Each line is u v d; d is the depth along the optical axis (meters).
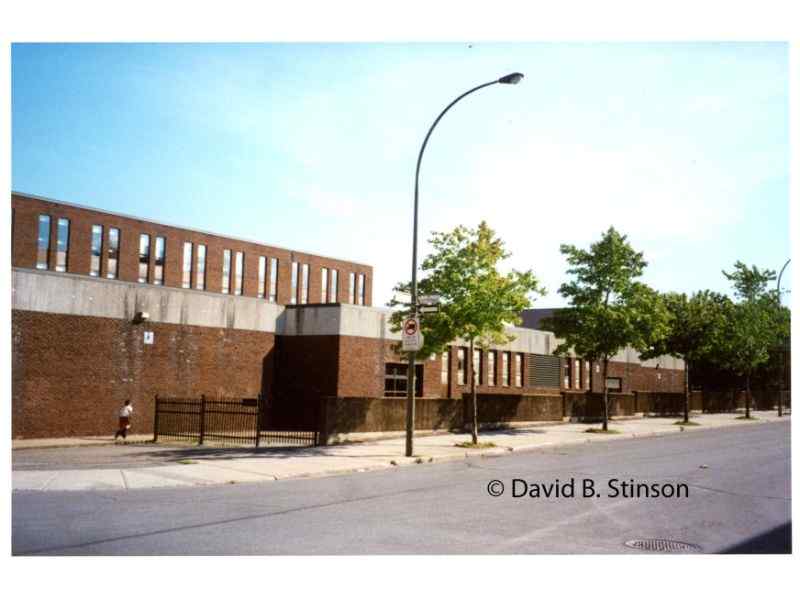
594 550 8.79
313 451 19.53
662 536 9.57
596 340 28.72
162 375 25.95
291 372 29.98
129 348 25.02
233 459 17.34
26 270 22.47
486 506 11.58
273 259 55.50
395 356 31.44
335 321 29.12
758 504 12.04
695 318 34.69
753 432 30.33
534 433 26.88
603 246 29.03
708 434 29.09
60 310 23.23
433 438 23.98
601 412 35.59
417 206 19.59
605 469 16.62
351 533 9.42
